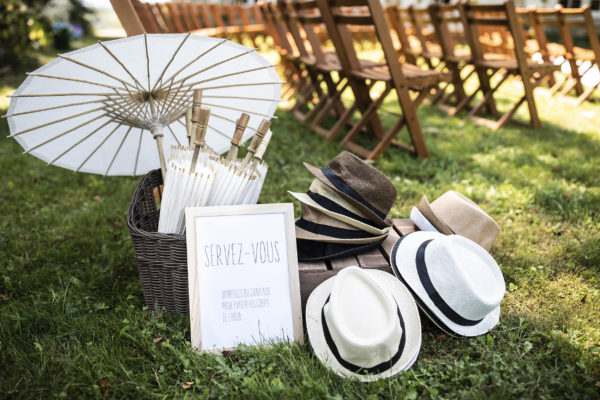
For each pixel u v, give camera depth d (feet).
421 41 23.44
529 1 47.80
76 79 7.11
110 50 6.95
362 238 7.65
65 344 7.22
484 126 19.16
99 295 8.57
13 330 7.41
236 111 8.82
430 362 6.88
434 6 20.75
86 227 10.87
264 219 7.19
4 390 6.33
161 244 7.07
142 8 11.06
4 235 10.38
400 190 12.51
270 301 7.07
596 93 25.09
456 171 14.20
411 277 7.14
